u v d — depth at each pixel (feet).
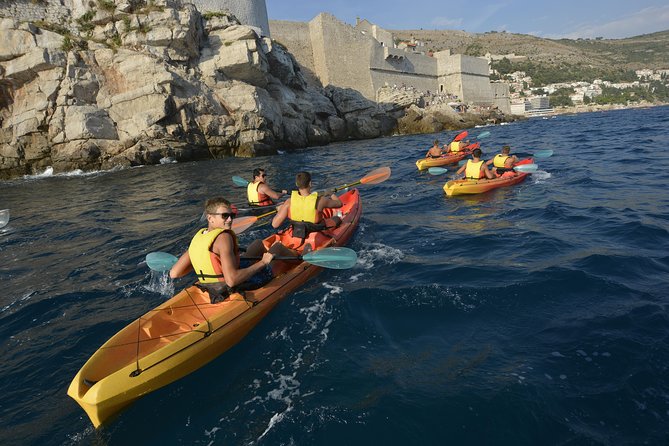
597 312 12.82
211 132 77.92
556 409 9.07
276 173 52.11
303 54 141.49
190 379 11.18
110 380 9.68
